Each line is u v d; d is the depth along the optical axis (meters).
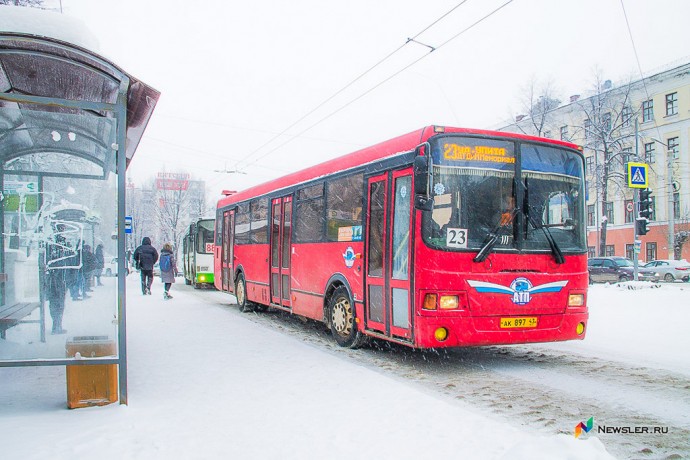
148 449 4.30
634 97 44.25
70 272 5.59
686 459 4.37
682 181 41.78
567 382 6.91
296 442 4.47
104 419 5.02
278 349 8.59
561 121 46.56
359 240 8.86
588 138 42.56
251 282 14.28
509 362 8.26
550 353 8.95
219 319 12.44
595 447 3.66
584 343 9.80
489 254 7.25
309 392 6.00
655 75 42.75
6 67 5.97
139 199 70.12
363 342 9.27
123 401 5.51
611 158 37.84
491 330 7.17
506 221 7.43
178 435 4.63
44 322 5.53
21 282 5.55
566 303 7.62
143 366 7.34
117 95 6.05
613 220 47.28
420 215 7.18
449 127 7.33
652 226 43.78
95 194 5.67
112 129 6.01
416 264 7.16
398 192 7.83
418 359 8.52
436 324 7.00
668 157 42.41
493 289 7.20
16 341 5.50
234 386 6.27
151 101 6.17
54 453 4.18
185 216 56.66
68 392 5.46
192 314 13.47
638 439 4.81
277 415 5.18
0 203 5.59
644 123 43.78
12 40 5.21
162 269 18.17
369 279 8.51
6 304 5.54
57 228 5.61
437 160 7.20
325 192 10.17
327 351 9.23
